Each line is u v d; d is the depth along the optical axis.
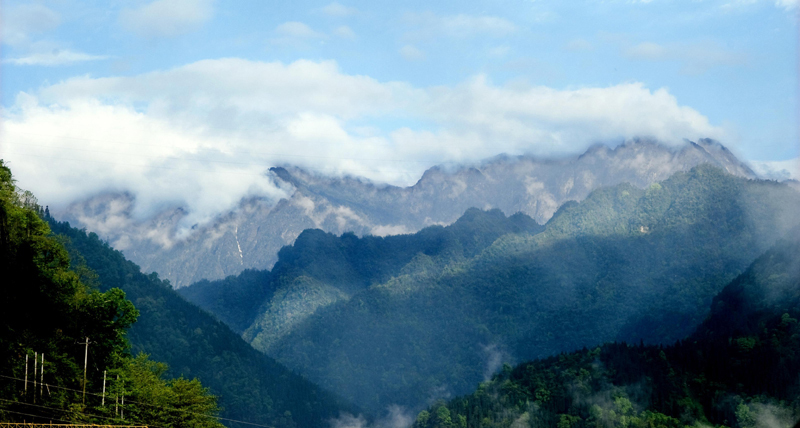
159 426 142.50
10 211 138.88
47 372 129.12
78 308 141.88
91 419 129.38
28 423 119.19
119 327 144.62
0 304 133.75
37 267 139.88
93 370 138.25
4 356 127.94
